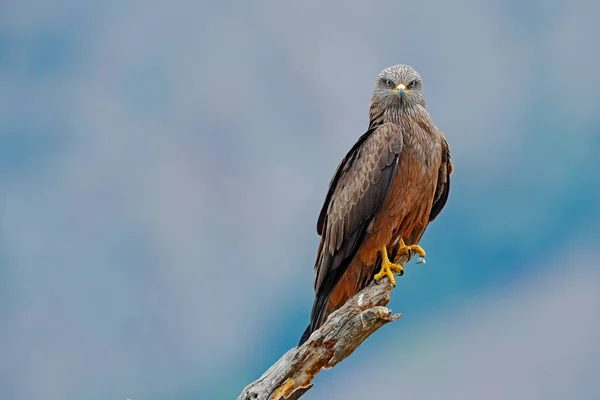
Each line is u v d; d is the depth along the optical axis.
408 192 12.91
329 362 10.38
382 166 12.82
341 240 13.10
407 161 12.93
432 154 13.00
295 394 10.26
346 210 13.08
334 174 13.78
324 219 13.98
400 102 13.33
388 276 12.74
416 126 13.16
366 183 12.90
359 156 13.33
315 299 13.58
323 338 10.34
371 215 12.92
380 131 13.16
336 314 10.58
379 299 10.64
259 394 10.20
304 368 10.34
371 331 10.47
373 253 12.98
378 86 13.95
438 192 13.69
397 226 13.02
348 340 10.38
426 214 13.34
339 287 13.31
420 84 13.82
